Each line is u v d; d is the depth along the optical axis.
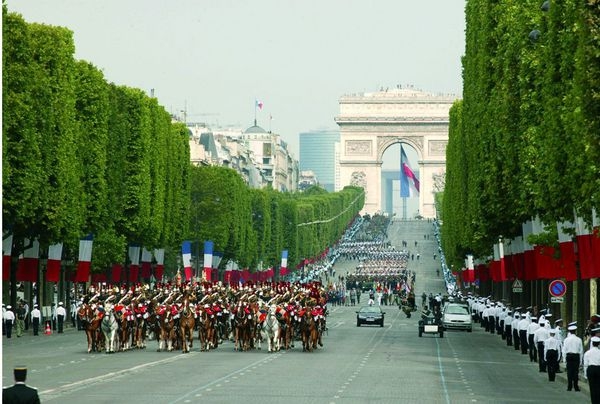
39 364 95.31
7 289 159.75
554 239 113.19
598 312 132.25
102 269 189.75
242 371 88.94
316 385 77.00
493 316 171.88
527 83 115.94
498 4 152.25
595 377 65.44
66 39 161.62
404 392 73.12
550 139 91.62
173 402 63.88
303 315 119.44
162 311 115.81
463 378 86.81
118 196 196.25
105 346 116.44
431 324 157.88
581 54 72.38
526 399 71.12
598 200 75.56
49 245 157.12
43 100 147.88
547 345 86.75
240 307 118.25
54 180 153.62
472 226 177.38
